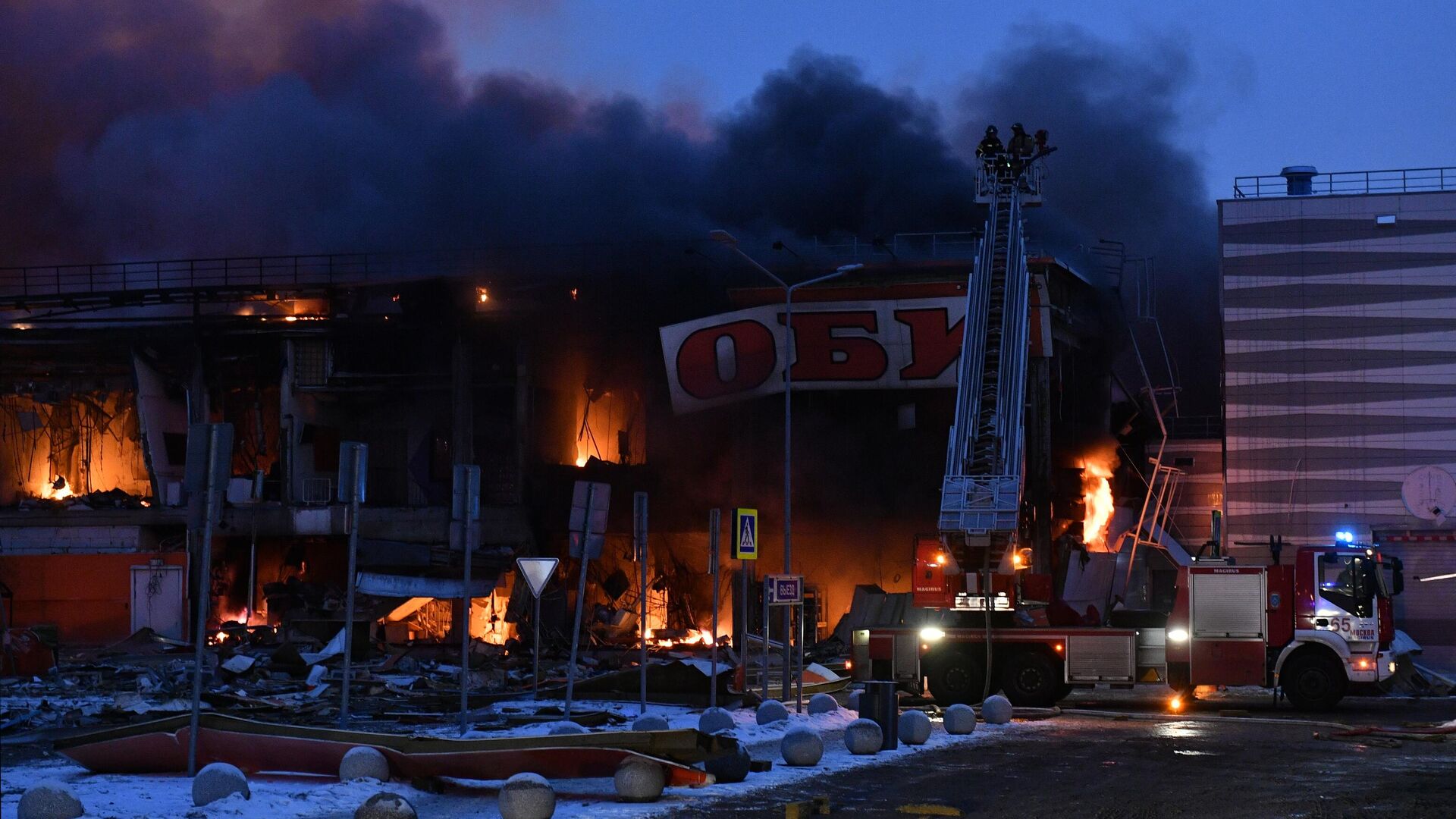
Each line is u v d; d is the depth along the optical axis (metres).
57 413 65.44
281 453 60.56
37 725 22.33
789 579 25.95
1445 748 19.94
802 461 56.75
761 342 55.28
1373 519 52.78
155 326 62.44
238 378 63.22
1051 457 52.91
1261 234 54.81
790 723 23.12
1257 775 16.61
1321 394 53.75
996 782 15.95
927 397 55.88
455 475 20.56
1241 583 27.31
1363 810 13.79
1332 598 26.94
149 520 60.41
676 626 56.53
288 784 15.07
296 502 59.56
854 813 13.56
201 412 62.16
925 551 29.95
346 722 18.55
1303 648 27.22
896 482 55.88
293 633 46.50
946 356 53.59
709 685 27.52
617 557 58.25
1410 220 53.56
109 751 15.88
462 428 59.50
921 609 29.75
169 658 43.19
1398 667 33.41
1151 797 14.70
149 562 57.72
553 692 28.97
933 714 26.23
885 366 54.25
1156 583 48.53
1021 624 29.36
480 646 41.59
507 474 59.88
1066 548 52.97
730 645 38.50
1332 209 54.28
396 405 62.25
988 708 23.86
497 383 59.75
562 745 14.75
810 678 32.09
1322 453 53.50
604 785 15.28
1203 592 27.52
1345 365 53.66
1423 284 53.25
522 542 57.94
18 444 65.56
